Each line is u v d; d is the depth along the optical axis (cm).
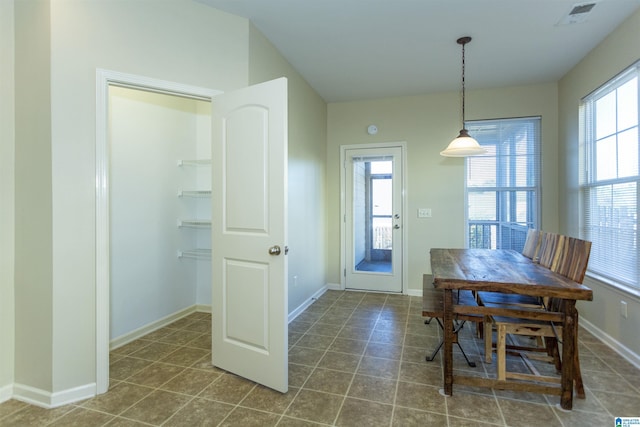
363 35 289
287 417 182
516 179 407
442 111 426
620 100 274
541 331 198
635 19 251
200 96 241
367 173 457
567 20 263
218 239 236
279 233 205
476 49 313
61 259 193
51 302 192
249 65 263
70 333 196
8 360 203
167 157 333
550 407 191
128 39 212
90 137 200
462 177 421
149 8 221
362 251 461
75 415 184
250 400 198
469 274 213
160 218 325
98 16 203
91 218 201
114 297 278
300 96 368
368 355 259
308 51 317
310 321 337
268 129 210
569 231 357
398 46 307
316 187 424
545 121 393
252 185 217
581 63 332
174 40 230
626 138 265
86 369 201
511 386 196
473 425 175
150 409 189
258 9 250
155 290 318
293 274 349
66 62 193
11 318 203
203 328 320
